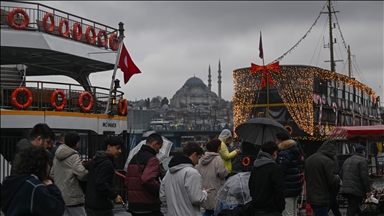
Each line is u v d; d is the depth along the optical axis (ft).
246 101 90.79
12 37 54.95
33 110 53.78
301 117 86.53
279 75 88.17
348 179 38.91
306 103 86.63
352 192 38.58
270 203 27.12
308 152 87.81
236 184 31.63
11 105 53.83
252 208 28.89
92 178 26.76
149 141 27.30
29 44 55.62
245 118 90.53
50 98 54.08
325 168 34.19
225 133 40.55
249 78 90.84
